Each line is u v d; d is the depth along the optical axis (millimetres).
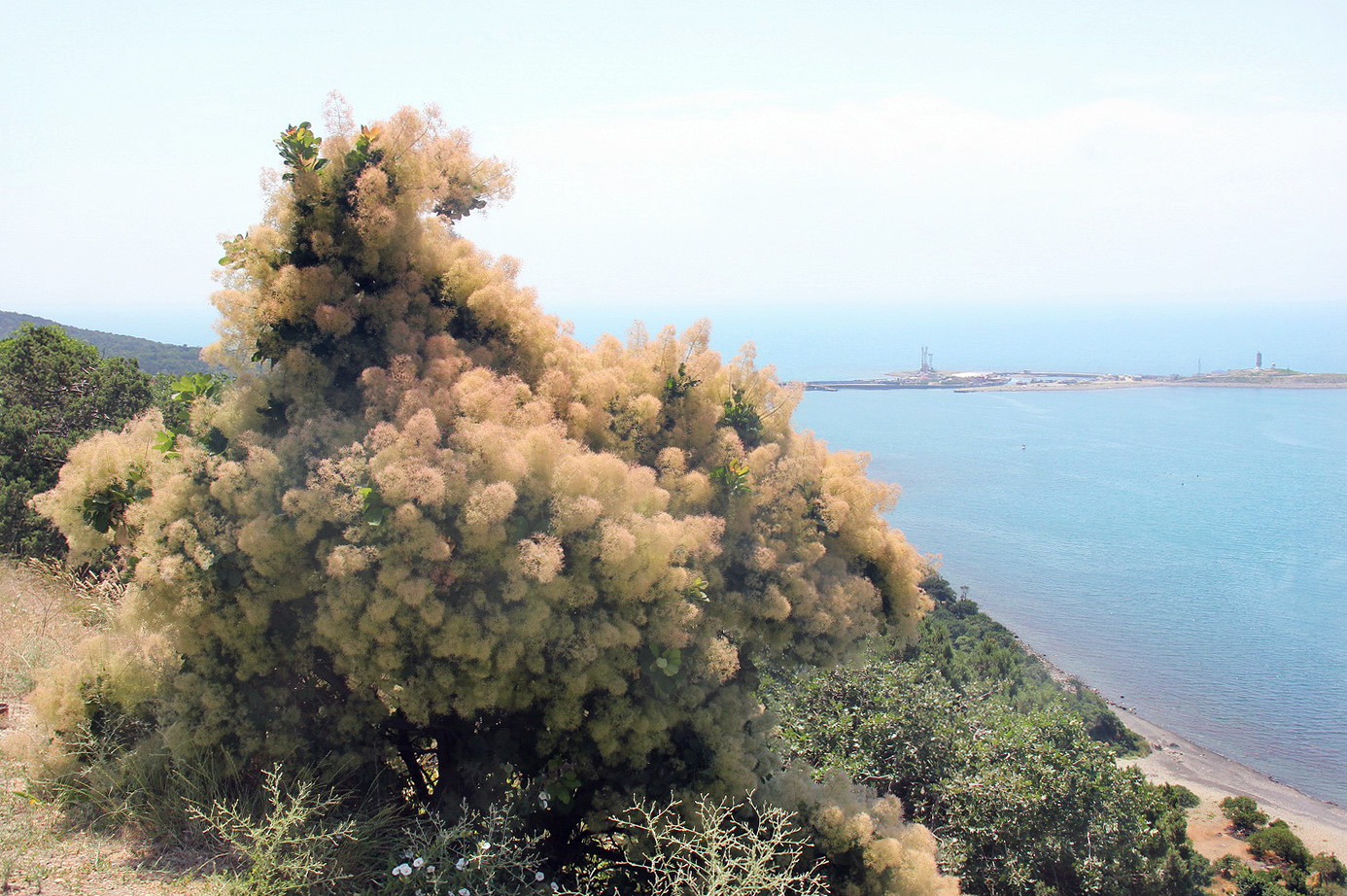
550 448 5688
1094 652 72875
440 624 5184
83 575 9672
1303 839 39250
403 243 6270
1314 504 135500
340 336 6016
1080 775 11172
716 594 6309
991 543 111625
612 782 5965
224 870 4820
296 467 5406
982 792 10164
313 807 5059
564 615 5508
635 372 6910
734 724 6121
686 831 5195
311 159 5828
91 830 5168
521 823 5512
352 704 5762
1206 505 135125
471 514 5117
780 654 6961
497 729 6004
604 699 5789
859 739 10336
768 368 7363
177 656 5797
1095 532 118688
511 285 6879
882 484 7145
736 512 6574
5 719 6340
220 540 5195
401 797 6102
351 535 5074
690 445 6875
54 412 14312
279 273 5980
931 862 6148
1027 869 9883
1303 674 68688
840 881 6117
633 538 5367
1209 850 31312
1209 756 51281
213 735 5422
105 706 5910
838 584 6645
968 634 38062
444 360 6027
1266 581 97312
